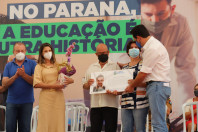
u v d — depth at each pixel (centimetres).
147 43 371
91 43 620
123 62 609
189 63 590
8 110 448
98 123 429
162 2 603
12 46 635
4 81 450
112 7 621
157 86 363
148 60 365
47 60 420
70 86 612
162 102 363
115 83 411
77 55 620
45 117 403
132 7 614
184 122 470
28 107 451
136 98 388
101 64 446
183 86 588
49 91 408
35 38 634
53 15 635
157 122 361
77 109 482
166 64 371
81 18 628
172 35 596
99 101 425
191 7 596
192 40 593
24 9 642
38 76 409
